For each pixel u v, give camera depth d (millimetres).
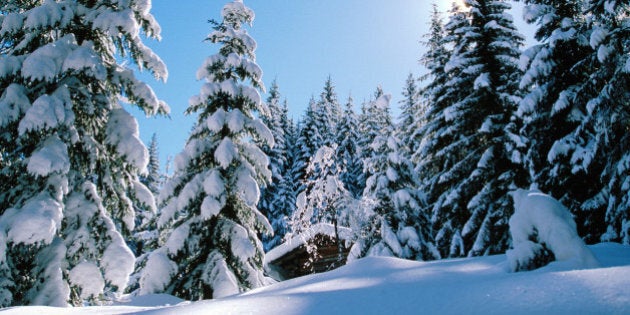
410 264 6367
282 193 35938
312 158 14953
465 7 18578
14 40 10953
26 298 9023
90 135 11477
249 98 15562
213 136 15641
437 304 3332
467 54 17781
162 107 12219
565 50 13883
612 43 11195
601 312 2572
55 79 10719
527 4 15352
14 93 9625
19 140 9594
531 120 13977
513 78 17016
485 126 15875
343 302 3736
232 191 14570
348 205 15094
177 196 14891
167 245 13273
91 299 9617
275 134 38594
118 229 11648
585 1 13906
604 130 11266
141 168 11133
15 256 9273
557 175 12977
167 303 11789
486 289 3484
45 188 9477
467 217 17094
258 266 14758
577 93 12562
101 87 11852
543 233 5203
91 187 10539
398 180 16359
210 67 15922
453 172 16781
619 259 5469
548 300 2936
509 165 15883
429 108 20500
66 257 9781
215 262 13406
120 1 11516
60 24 10633
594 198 12375
